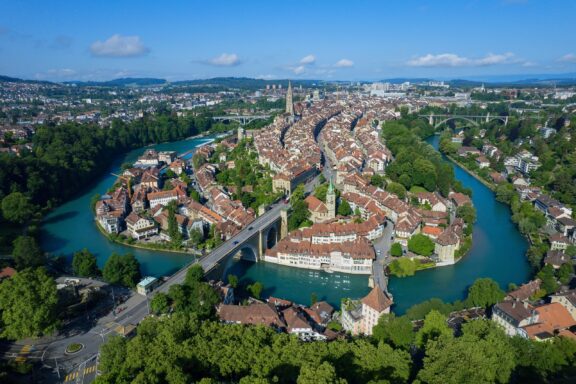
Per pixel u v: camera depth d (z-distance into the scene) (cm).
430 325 17275
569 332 17938
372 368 13762
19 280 17888
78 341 17888
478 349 14112
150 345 14500
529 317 18362
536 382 14712
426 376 13550
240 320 18525
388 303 18925
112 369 14300
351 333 19388
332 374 11650
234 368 13688
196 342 14662
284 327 18525
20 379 15588
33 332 17200
